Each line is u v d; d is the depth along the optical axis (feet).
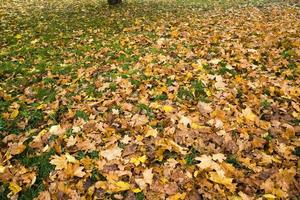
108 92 19.29
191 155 14.17
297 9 37.73
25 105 18.74
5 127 16.85
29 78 22.18
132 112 17.24
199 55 23.39
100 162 13.97
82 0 49.62
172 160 13.89
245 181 12.84
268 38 25.54
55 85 20.88
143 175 13.14
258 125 15.75
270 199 11.89
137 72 21.52
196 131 15.40
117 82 20.29
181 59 23.04
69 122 16.97
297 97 17.62
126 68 22.27
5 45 29.09
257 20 32.42
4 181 13.32
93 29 32.78
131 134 15.64
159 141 14.79
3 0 48.29
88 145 14.98
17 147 14.96
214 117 16.42
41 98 19.57
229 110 16.84
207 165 13.38
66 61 24.64
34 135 16.10
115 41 28.22
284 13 35.65
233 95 18.28
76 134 15.85
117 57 24.67
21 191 12.94
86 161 14.02
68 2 47.98
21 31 32.71
